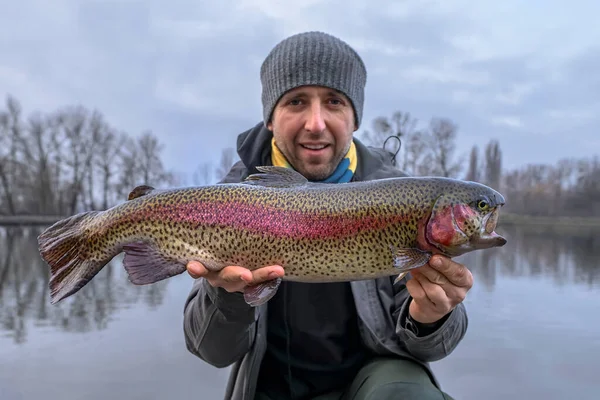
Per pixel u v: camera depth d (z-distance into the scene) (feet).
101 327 5.65
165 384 3.95
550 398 3.67
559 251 14.88
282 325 2.24
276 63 2.33
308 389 2.23
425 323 1.88
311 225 1.78
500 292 7.65
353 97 2.37
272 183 1.90
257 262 1.81
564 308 6.52
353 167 2.44
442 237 1.74
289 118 2.29
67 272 1.89
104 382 3.97
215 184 1.89
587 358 4.55
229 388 2.21
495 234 1.80
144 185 1.95
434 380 2.04
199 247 1.82
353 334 2.27
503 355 4.65
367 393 1.86
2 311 6.46
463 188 1.79
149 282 1.82
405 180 1.83
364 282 2.20
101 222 1.90
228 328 1.88
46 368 4.26
